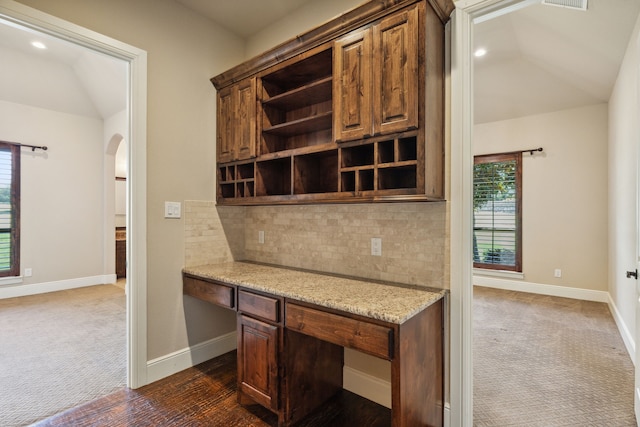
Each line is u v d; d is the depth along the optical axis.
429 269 1.84
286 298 1.76
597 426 1.87
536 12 2.83
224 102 2.57
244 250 2.87
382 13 1.68
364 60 1.74
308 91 2.13
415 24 1.56
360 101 1.76
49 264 4.85
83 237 5.18
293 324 1.73
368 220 2.09
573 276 4.49
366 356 2.13
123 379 2.33
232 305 2.06
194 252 2.52
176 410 1.98
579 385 2.29
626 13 2.40
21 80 4.33
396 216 1.96
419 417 1.53
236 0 2.38
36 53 4.07
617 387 2.27
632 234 2.85
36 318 3.66
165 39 2.33
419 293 1.72
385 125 1.66
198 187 2.54
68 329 3.33
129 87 2.17
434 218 1.82
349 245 2.18
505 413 1.98
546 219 4.67
